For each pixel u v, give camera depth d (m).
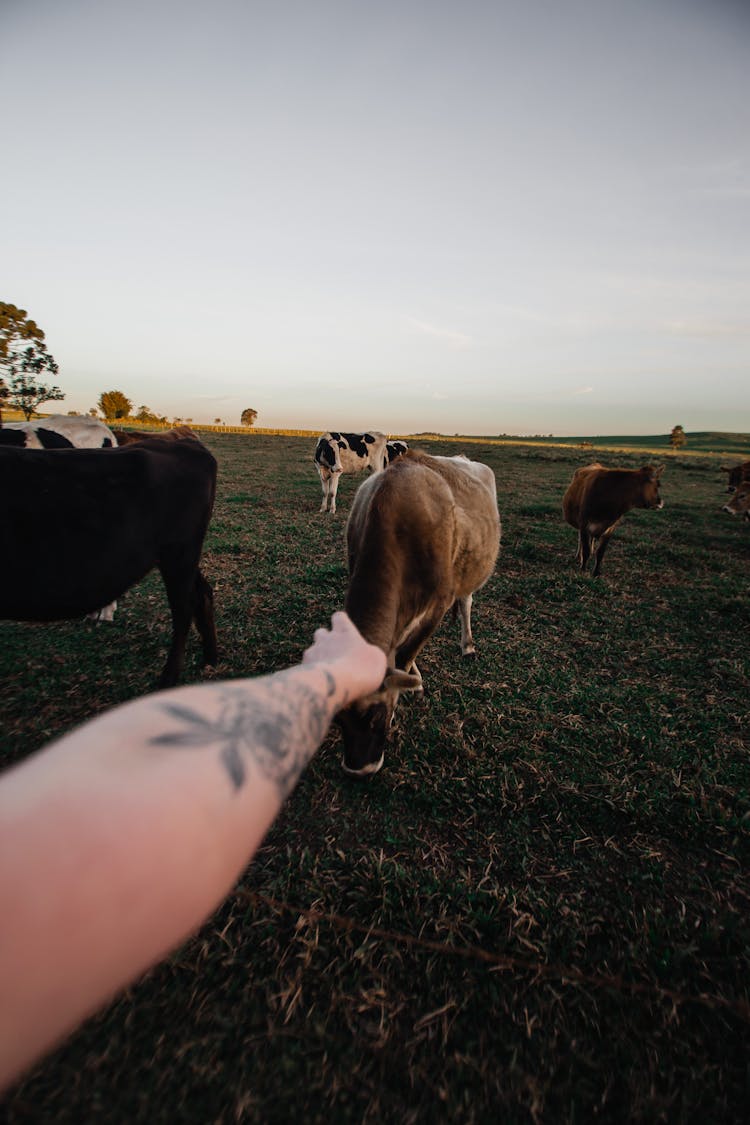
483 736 3.38
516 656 4.57
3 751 3.10
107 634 4.65
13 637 4.54
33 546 2.83
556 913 2.23
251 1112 1.58
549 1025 1.82
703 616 5.75
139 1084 1.62
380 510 3.07
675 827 2.72
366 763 2.44
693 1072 1.69
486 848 2.57
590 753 3.26
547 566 7.69
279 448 28.98
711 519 12.59
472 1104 1.62
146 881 0.39
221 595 5.64
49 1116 1.54
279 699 0.67
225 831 0.48
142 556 3.33
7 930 0.31
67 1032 0.34
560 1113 1.61
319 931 2.10
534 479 19.77
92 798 0.40
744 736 3.54
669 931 2.16
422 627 3.25
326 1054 1.73
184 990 1.89
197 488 3.69
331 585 6.04
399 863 2.46
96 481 3.09
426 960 2.01
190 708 0.58
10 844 0.34
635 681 4.24
